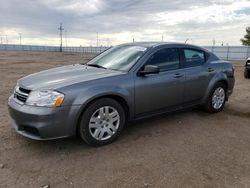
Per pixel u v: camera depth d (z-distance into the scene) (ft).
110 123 12.28
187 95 15.57
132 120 13.30
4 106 18.78
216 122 15.89
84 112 11.35
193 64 16.02
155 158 10.94
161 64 14.21
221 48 128.57
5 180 9.12
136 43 15.85
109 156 11.07
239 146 12.36
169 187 8.85
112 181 9.17
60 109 10.65
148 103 13.56
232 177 9.55
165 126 14.93
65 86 10.96
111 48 16.85
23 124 10.91
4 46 294.25
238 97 23.47
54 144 12.16
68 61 83.97
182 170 9.98
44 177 9.36
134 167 10.16
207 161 10.77
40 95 10.72
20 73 42.91
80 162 10.50
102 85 11.68
